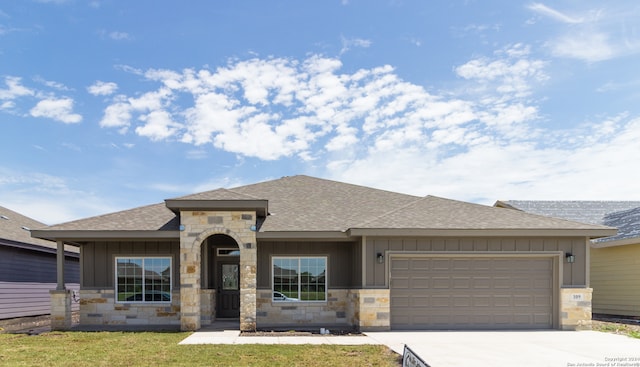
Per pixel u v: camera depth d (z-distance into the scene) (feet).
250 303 44.34
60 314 46.65
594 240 59.52
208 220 45.24
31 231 45.16
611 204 77.36
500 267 45.80
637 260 54.54
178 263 49.83
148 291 49.65
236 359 29.94
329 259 50.14
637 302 54.19
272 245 50.08
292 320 49.29
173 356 30.86
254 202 44.60
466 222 45.93
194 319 44.62
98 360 29.60
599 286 60.64
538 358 30.66
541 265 46.01
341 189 61.77
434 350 33.35
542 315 45.57
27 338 39.24
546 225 45.55
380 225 44.50
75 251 73.15
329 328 46.47
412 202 52.95
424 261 45.50
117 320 49.21
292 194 59.36
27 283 60.75
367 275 44.42
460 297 45.29
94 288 49.37
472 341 37.45
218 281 53.62
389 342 36.83
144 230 45.91
